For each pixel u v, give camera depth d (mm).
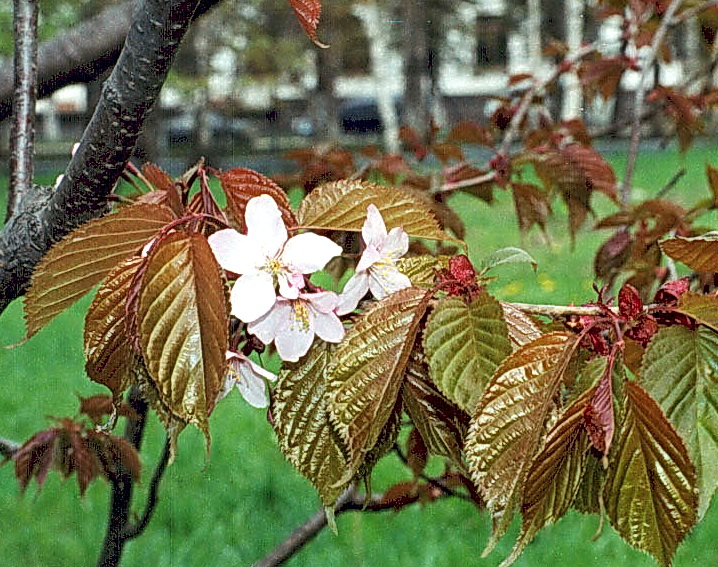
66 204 608
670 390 577
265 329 578
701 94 1312
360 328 570
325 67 11352
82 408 908
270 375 595
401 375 569
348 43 11367
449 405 599
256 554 1831
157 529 1915
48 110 12562
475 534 1839
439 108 11406
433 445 603
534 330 582
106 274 571
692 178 7207
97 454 906
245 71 9617
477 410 556
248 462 2189
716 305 581
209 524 1927
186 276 550
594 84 1343
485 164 1130
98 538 1900
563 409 557
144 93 576
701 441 571
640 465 562
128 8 777
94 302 563
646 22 1327
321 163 1137
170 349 546
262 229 573
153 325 546
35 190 637
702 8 1278
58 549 1854
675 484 559
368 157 1174
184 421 583
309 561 1777
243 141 10977
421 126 10688
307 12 547
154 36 564
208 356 547
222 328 549
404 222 602
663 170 7883
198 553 1824
